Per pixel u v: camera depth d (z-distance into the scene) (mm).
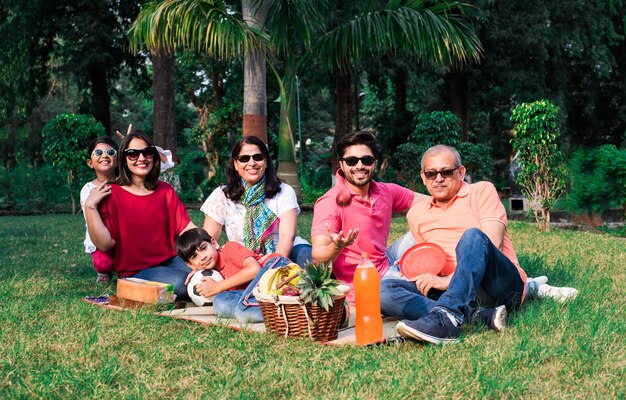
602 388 2793
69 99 33656
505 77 24031
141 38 11133
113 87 26312
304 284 3668
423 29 11367
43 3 22438
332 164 20453
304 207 14414
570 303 4348
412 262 4223
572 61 25594
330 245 3947
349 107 21688
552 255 7078
